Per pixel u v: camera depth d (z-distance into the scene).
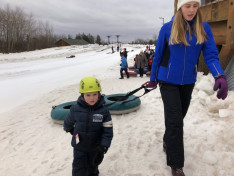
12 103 7.57
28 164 3.29
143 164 3.01
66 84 11.47
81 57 36.56
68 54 44.09
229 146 3.17
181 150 2.52
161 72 2.68
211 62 2.41
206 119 4.29
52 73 16.94
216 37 6.81
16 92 9.56
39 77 14.70
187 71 2.54
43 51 57.66
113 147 3.57
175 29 2.39
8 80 13.45
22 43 68.94
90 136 2.35
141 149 3.45
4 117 5.85
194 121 4.24
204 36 2.40
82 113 2.34
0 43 62.34
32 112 6.14
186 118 4.52
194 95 5.76
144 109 5.60
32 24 74.12
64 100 7.41
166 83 2.66
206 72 7.29
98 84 2.33
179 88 2.70
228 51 6.01
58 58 34.97
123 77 13.16
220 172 2.67
